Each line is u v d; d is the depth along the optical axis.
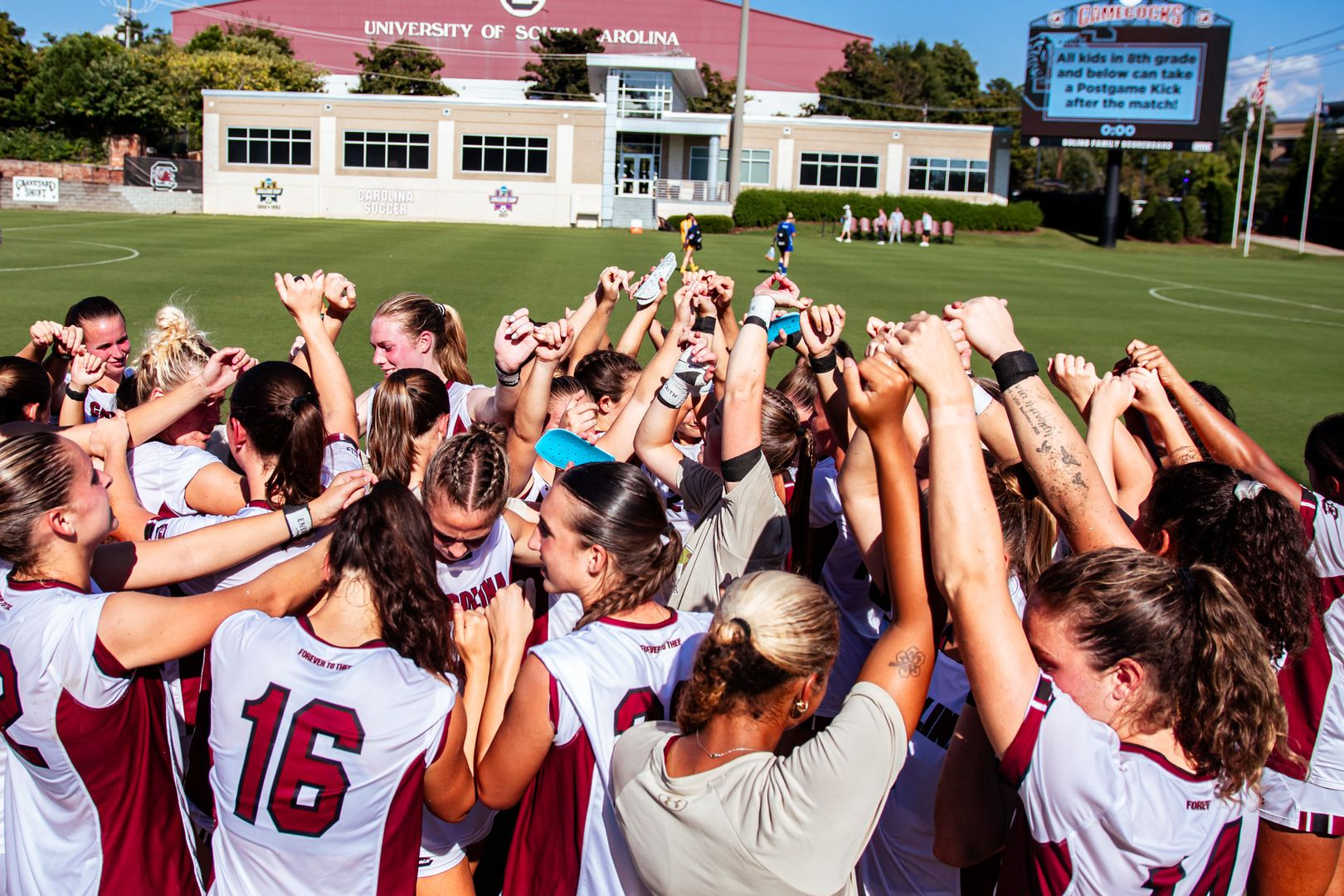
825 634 1.96
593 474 2.45
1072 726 1.93
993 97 84.75
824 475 3.61
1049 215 54.03
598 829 2.33
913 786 2.66
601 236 37.38
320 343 3.70
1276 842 3.07
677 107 55.00
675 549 2.49
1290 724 2.98
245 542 2.73
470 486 2.74
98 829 2.38
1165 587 2.03
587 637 2.37
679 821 1.98
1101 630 2.02
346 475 2.88
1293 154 58.84
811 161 51.38
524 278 21.34
